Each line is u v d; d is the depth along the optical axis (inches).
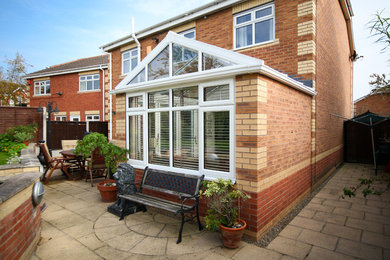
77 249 135.0
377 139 460.4
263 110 150.9
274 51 275.6
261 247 139.8
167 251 133.3
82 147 239.1
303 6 256.2
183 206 157.1
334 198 238.8
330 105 345.7
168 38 196.7
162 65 204.2
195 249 135.8
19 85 912.3
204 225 167.0
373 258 131.0
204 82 169.3
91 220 176.7
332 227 170.9
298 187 219.9
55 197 233.8
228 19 320.5
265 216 155.9
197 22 355.6
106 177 304.5
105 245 139.7
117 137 246.4
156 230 160.1
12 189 105.7
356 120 406.3
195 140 179.0
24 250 118.7
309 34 251.6
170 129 193.6
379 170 393.7
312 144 257.3
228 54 159.0
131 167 198.4
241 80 150.5
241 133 150.3
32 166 175.8
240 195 140.9
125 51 475.2
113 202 218.8
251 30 305.6
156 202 164.7
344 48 472.4
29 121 407.2
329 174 349.7
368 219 186.1
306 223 177.5
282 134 181.9
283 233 159.9
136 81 229.1
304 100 234.5
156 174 188.7
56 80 719.1
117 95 245.8
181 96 188.2
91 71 657.0
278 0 274.5
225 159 161.3
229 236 133.9
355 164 460.8
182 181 169.3
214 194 146.3
